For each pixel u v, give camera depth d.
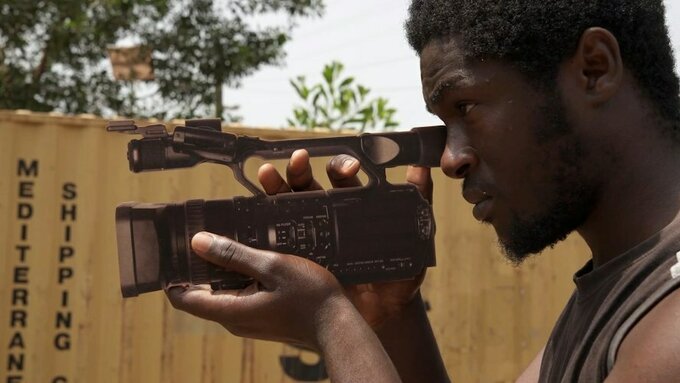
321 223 1.45
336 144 1.50
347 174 1.47
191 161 1.45
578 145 1.29
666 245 1.23
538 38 1.28
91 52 11.62
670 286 1.16
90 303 5.55
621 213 1.31
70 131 5.61
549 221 1.32
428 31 1.37
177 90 11.70
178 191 5.68
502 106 1.31
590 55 1.28
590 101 1.29
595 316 1.29
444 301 6.18
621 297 1.25
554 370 1.42
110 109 11.66
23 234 5.49
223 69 11.77
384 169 1.48
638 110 1.30
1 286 5.43
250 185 1.45
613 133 1.29
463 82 1.32
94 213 5.59
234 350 5.76
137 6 11.73
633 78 1.31
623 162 1.30
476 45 1.30
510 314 6.28
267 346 5.80
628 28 1.29
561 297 6.41
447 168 1.36
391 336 1.67
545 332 6.35
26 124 5.54
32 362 5.44
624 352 1.15
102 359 5.54
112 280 5.60
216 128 1.46
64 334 5.50
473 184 1.35
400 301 1.66
